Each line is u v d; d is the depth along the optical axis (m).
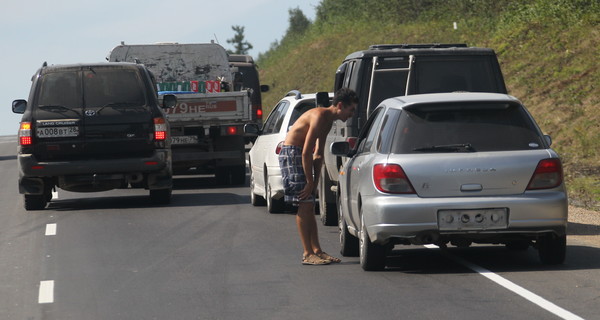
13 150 104.94
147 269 26.58
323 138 27.16
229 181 54.91
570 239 30.81
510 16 93.00
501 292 21.92
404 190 23.94
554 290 22.03
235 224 36.38
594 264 25.55
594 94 63.84
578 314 19.47
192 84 64.12
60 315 20.92
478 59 33.44
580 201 40.53
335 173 34.47
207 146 54.12
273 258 28.05
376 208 24.08
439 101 24.52
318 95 36.06
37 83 43.03
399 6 128.88
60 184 43.00
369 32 134.62
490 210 23.75
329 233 34.00
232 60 93.44
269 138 40.34
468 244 24.64
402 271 25.25
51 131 42.56
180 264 27.30
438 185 23.84
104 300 22.38
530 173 23.97
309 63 144.25
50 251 30.61
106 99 43.09
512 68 77.44
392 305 20.81
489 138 24.28
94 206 44.34
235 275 25.27
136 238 33.00
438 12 119.19
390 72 33.22
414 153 24.16
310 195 26.86
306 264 26.70
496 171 23.88
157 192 43.94
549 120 62.41
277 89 149.50
